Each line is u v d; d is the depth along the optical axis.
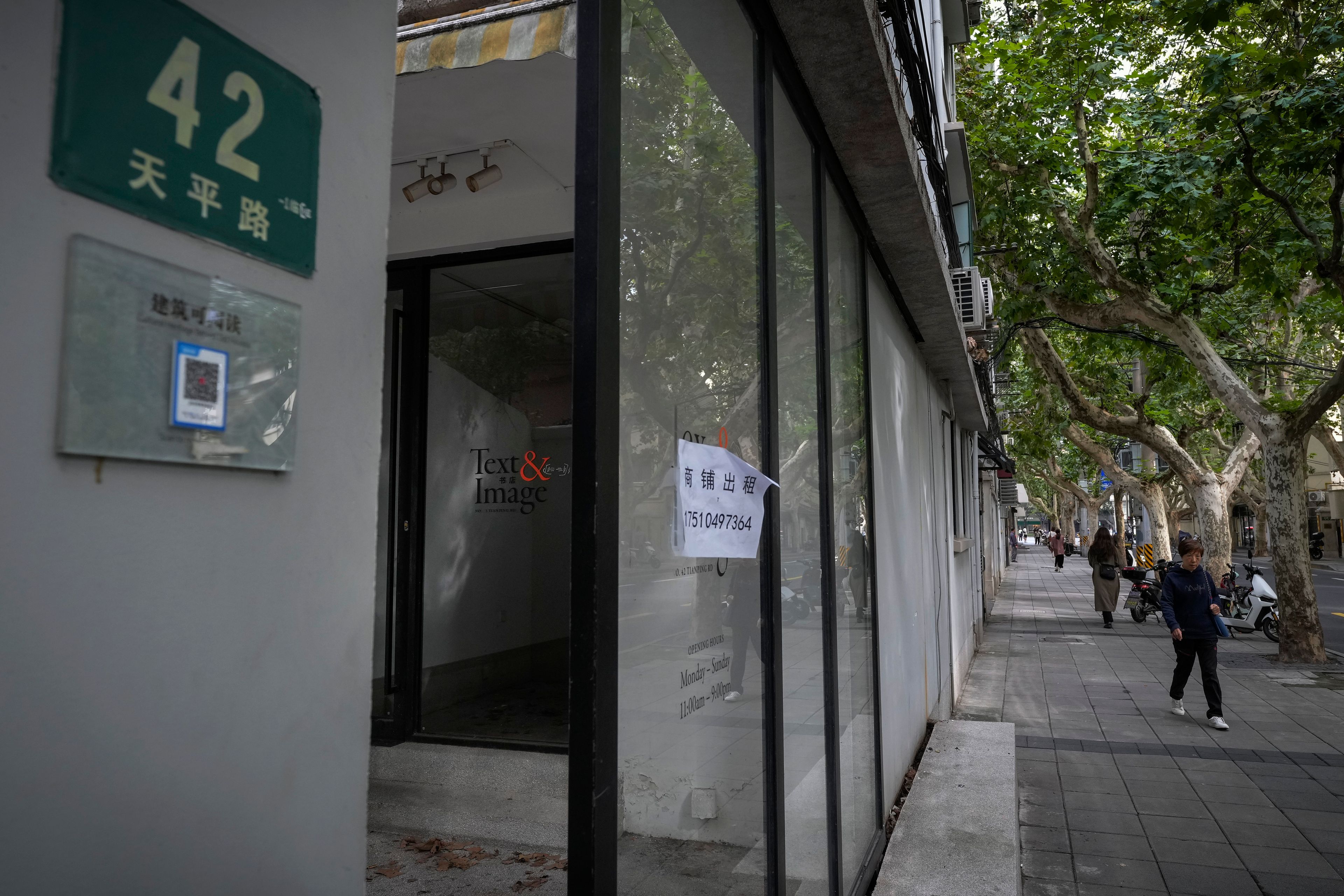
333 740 1.07
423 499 5.77
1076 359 18.59
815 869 3.09
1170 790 6.12
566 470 6.52
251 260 0.97
